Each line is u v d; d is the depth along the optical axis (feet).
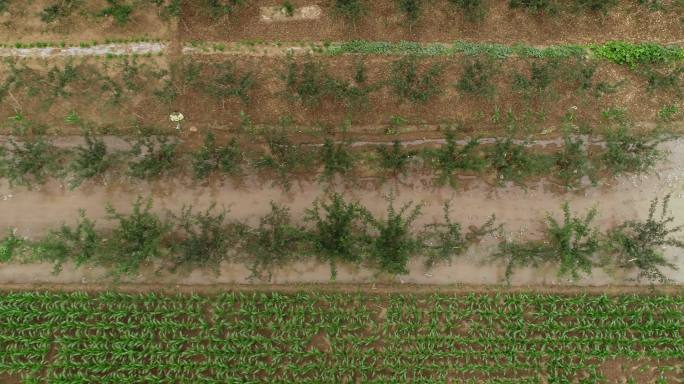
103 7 66.49
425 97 63.77
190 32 66.13
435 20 67.10
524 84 64.49
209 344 58.54
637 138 62.44
